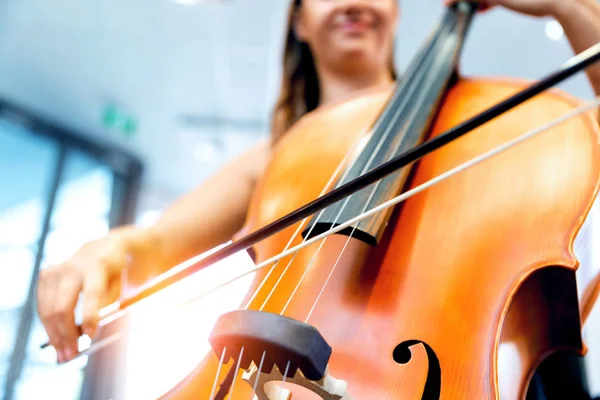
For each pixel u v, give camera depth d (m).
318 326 0.58
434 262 0.62
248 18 3.54
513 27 3.42
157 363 3.73
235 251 0.65
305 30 1.22
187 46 3.83
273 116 1.25
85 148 4.74
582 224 0.65
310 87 1.26
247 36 3.68
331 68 1.18
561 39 3.43
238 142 4.64
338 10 1.12
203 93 4.25
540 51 3.56
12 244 4.36
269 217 0.80
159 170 5.09
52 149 4.63
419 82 0.94
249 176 1.08
